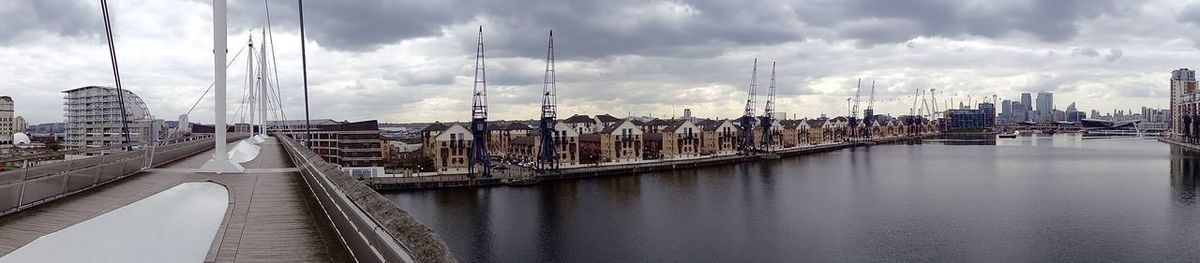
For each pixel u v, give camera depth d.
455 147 114.06
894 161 146.25
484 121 106.69
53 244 11.55
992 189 88.56
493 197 87.56
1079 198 77.81
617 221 67.69
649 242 57.22
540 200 84.19
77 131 73.88
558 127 125.31
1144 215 65.25
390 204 13.09
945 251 51.44
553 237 60.09
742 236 59.00
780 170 126.69
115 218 14.05
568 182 105.56
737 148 173.75
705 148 168.38
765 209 74.19
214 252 12.98
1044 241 54.12
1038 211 68.62
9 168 26.98
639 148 141.00
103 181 24.75
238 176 28.39
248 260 12.41
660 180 108.69
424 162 117.38
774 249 53.62
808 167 132.88
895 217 66.81
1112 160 138.12
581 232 62.12
